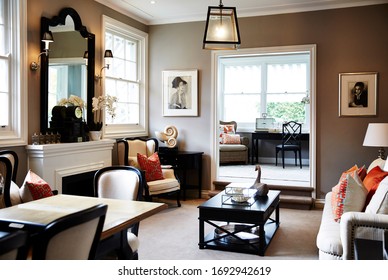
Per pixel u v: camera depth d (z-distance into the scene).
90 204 2.21
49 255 1.25
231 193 3.63
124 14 5.43
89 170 4.36
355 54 5.00
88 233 1.42
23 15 3.65
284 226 4.19
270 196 3.82
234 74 9.27
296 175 6.80
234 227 3.92
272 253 3.28
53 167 3.81
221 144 8.66
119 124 5.47
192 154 5.55
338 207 2.80
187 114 5.89
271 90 9.00
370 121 4.97
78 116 4.23
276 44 5.33
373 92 4.93
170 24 5.95
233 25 3.40
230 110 9.34
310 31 5.18
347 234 2.27
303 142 8.68
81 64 4.46
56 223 1.24
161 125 6.08
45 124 3.92
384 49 4.87
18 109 3.65
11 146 3.56
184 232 3.92
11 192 2.67
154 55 6.07
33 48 3.81
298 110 8.80
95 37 4.78
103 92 4.92
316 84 5.16
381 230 2.21
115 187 2.66
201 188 5.89
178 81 5.92
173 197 5.85
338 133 5.11
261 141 9.09
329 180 5.16
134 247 2.33
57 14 4.11
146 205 2.22
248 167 8.20
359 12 4.96
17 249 1.06
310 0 4.96
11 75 3.64
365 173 3.35
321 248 2.51
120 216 1.96
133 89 5.87
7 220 1.80
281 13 5.30
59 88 4.13
